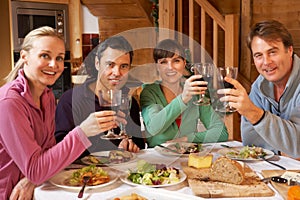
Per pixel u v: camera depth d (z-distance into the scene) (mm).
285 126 1611
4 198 1527
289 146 1631
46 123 1647
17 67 1634
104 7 4230
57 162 1409
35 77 1526
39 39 1494
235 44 3164
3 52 3717
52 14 3859
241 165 1481
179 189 1418
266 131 1614
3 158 1519
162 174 1510
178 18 3598
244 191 1340
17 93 1485
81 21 4316
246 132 2031
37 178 1408
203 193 1322
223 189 1361
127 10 4266
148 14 4289
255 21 3721
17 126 1409
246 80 3730
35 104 1548
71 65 4074
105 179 1477
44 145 1648
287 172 1498
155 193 1362
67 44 3998
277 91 1933
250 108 1562
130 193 1356
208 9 3326
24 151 1407
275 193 1347
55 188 1447
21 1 3648
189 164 1654
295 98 1800
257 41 1769
